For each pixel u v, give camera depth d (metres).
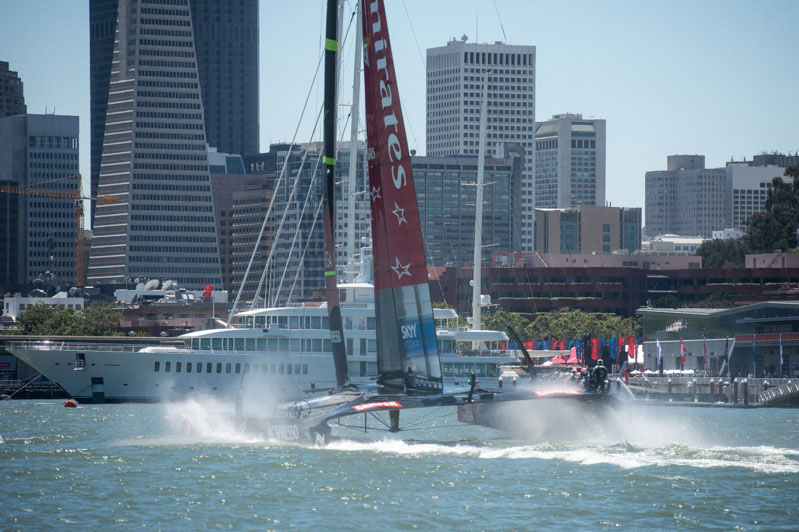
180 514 96.06
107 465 121.06
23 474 115.25
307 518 94.75
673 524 92.81
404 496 103.19
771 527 91.69
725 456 125.56
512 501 101.12
